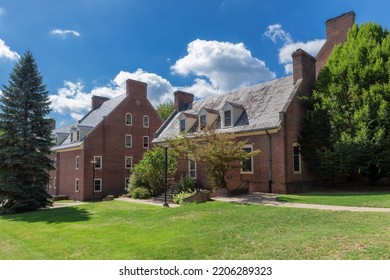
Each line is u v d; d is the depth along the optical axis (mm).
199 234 7953
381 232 6738
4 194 19953
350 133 17594
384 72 17547
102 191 31094
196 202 15211
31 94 21375
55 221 13328
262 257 5668
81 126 31984
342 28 28078
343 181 21406
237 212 10984
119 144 33000
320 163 18469
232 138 17828
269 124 17984
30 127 21250
